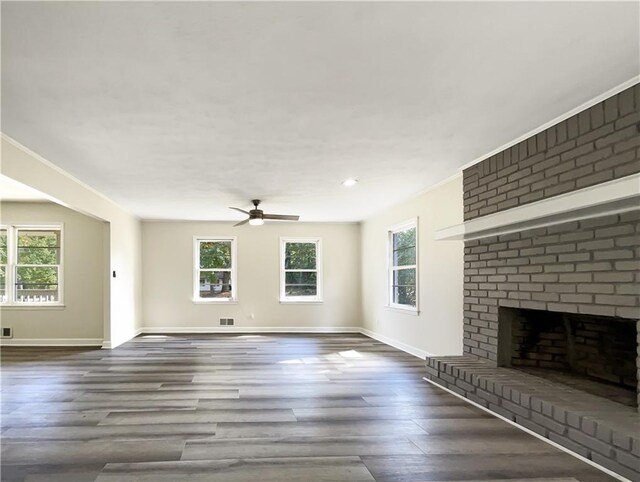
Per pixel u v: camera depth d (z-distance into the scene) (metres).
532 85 2.94
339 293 9.88
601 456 2.72
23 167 4.28
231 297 9.73
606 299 3.05
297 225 9.88
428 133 3.89
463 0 2.03
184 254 9.57
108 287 7.40
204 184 5.90
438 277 6.01
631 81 2.87
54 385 4.87
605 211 2.85
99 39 2.34
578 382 3.82
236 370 5.66
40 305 7.76
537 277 3.75
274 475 2.67
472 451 3.02
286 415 3.81
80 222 7.89
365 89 3.00
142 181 5.71
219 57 2.55
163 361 6.27
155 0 2.02
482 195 4.65
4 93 3.01
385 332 8.15
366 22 2.21
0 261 7.75
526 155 3.95
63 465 2.80
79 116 3.43
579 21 2.21
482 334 4.67
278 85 2.93
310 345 7.80
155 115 3.43
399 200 7.12
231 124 3.64
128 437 3.29
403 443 3.17
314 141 4.10
